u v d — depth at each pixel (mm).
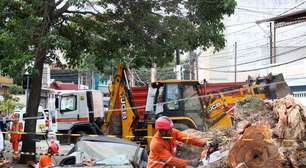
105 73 20484
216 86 22234
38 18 16891
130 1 17359
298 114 9445
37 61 16969
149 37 17578
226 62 36438
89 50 18969
